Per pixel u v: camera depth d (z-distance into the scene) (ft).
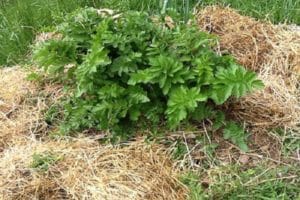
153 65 6.79
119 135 7.04
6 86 8.05
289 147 6.99
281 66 7.99
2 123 7.47
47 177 6.59
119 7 9.13
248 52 8.21
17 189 6.49
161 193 6.42
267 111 7.34
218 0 9.25
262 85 6.81
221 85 6.78
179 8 9.04
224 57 7.11
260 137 7.13
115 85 6.83
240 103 7.37
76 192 6.41
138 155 6.81
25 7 9.73
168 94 6.86
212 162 6.82
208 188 6.49
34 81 7.99
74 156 6.81
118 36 6.94
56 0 9.72
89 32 7.41
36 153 6.85
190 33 7.08
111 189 6.40
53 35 9.02
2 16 9.73
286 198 6.38
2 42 9.21
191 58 6.97
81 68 6.90
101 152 6.84
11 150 7.03
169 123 6.86
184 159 6.83
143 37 7.10
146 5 9.36
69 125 7.20
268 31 8.52
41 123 7.43
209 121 7.18
